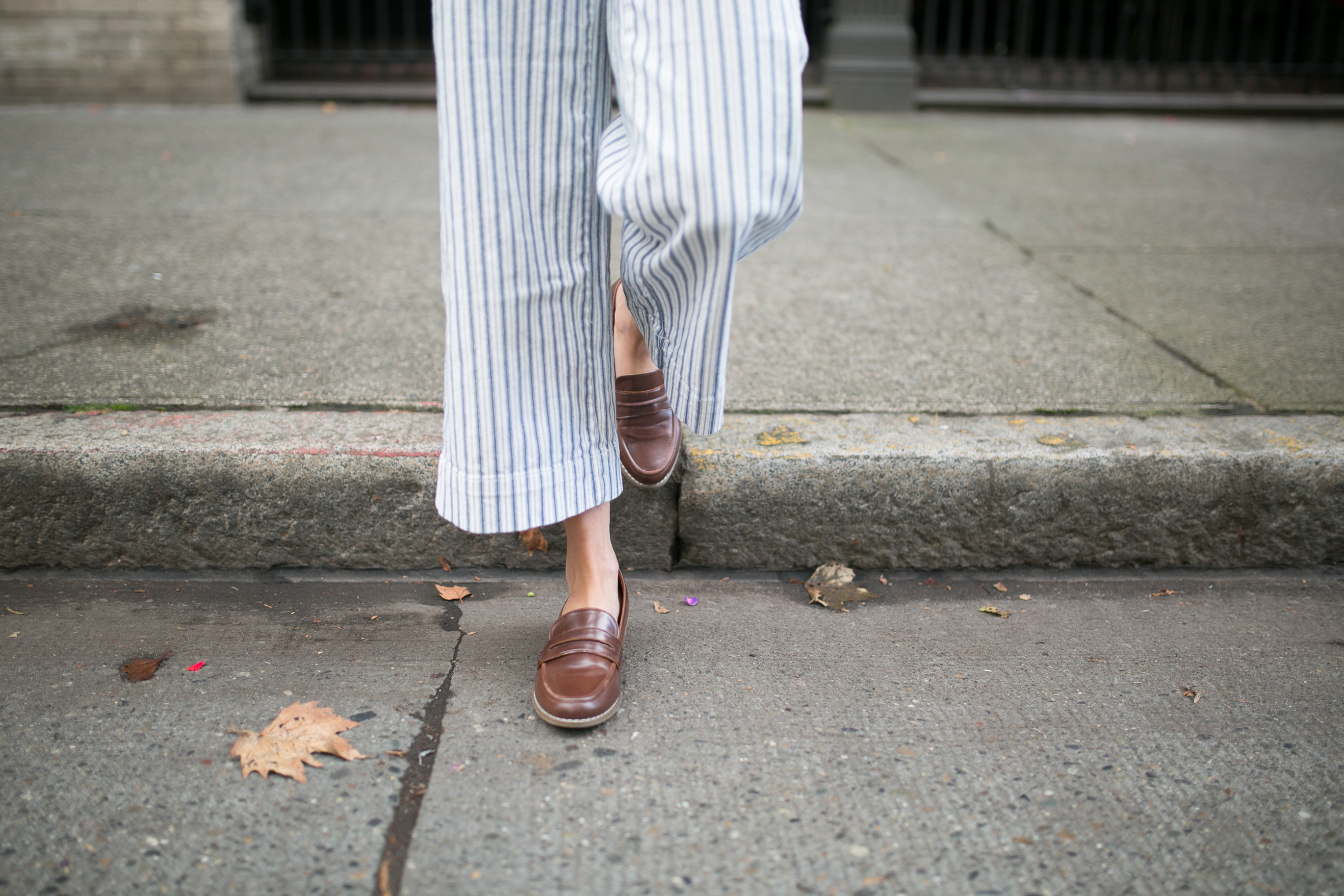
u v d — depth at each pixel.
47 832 1.21
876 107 6.41
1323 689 1.54
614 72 1.23
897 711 1.47
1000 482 1.81
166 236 3.09
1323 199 3.98
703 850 1.20
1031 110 6.45
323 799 1.27
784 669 1.57
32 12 5.62
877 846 1.21
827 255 3.10
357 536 1.81
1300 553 1.88
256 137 4.86
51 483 1.75
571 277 1.33
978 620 1.72
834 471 1.80
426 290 2.68
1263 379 2.16
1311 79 6.82
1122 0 7.00
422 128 5.32
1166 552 1.87
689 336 1.26
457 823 1.24
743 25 1.12
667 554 1.86
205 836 1.21
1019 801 1.29
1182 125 6.10
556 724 1.39
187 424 1.85
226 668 1.54
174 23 5.73
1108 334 2.44
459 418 1.35
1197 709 1.48
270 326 2.38
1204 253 3.18
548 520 1.39
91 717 1.42
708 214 1.14
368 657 1.58
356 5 6.40
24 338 2.25
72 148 4.39
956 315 2.57
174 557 1.81
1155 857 1.21
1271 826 1.26
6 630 1.63
